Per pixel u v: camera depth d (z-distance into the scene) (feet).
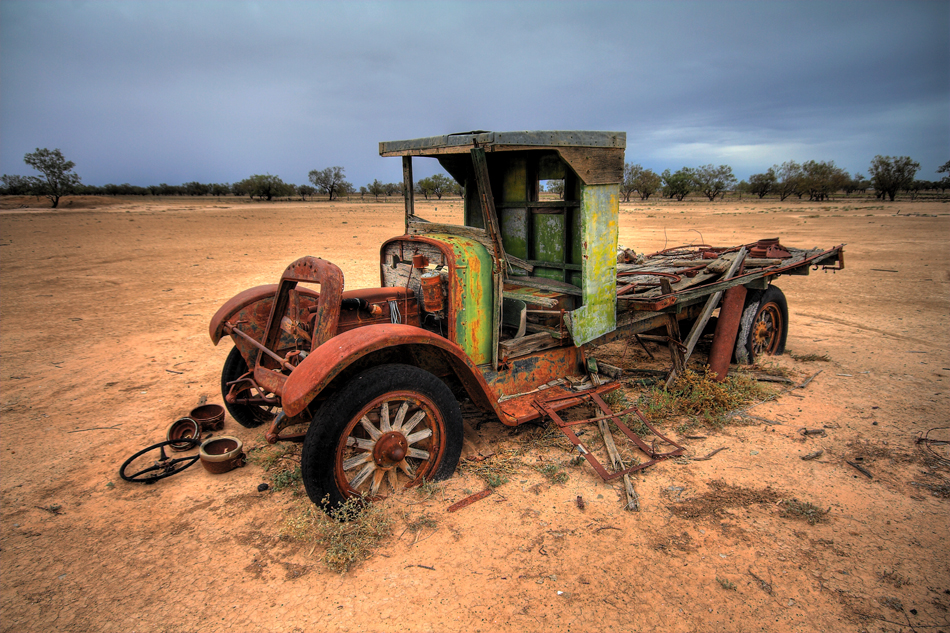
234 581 9.05
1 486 12.30
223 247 61.57
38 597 8.73
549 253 16.63
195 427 14.32
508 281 16.98
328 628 7.97
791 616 8.01
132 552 9.88
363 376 10.20
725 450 13.41
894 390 17.28
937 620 7.89
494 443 13.83
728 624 7.88
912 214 108.47
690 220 103.14
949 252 51.11
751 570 9.02
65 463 13.41
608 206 13.87
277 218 121.70
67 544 10.15
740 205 175.11
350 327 12.89
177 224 101.24
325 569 9.30
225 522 10.79
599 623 7.93
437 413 11.31
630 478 12.04
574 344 14.53
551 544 9.78
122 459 13.61
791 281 38.88
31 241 68.80
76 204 186.09
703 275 18.92
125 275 42.65
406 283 14.37
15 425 15.66
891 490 11.46
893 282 37.11
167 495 11.85
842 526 10.21
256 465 13.16
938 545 9.60
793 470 12.37
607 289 14.42
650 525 10.31
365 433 11.80
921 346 22.24
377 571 9.17
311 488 10.00
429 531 10.20
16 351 23.03
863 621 7.91
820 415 15.43
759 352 20.71
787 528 10.17
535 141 11.64
